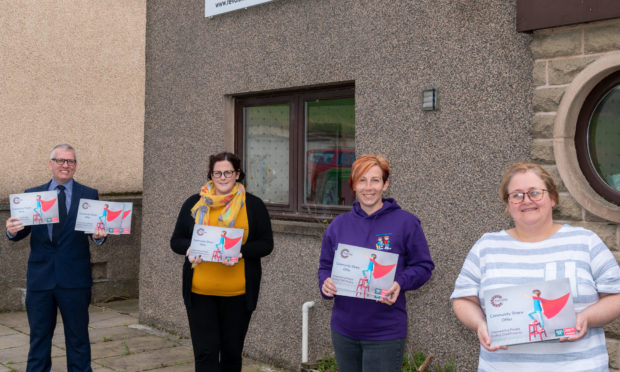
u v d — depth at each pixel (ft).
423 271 10.66
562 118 13.14
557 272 7.86
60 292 15.26
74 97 30.83
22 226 14.78
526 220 8.10
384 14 16.87
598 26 12.64
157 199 24.21
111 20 32.12
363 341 10.61
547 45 13.44
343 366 10.92
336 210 19.06
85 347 15.67
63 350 21.02
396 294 10.23
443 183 15.65
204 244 13.01
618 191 12.84
